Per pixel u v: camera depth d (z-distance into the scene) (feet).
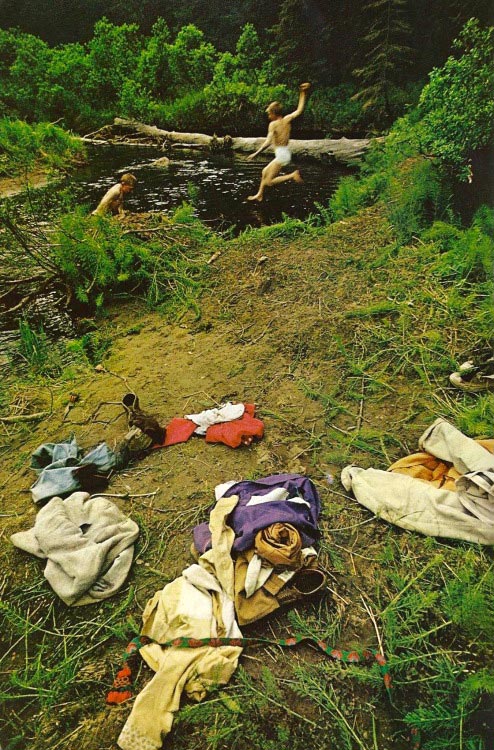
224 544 8.04
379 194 23.66
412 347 13.20
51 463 10.77
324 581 7.63
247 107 48.11
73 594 7.93
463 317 14.12
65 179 33.01
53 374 14.94
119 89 54.29
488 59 17.65
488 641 7.01
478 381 11.94
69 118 54.29
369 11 40.09
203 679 6.66
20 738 6.51
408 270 16.61
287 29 45.47
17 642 7.70
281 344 14.35
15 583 8.48
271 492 8.91
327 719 6.41
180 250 20.85
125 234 20.48
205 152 44.29
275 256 19.22
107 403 12.90
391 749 6.13
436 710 6.25
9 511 9.86
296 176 27.91
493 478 8.55
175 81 53.06
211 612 7.34
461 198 19.02
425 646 7.06
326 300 15.89
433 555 8.23
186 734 6.33
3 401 13.47
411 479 9.28
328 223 22.57
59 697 6.89
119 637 7.49
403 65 39.06
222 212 26.68
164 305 17.94
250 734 6.30
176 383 13.44
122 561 8.39
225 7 51.55
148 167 38.93
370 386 12.29
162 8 54.70
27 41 52.95
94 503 9.32
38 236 19.77
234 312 16.46
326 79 46.32
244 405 11.85
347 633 7.32
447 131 19.35
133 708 6.45
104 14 56.59
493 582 7.58
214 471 10.30
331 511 9.18
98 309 18.35
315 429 11.30
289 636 7.27
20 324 16.17
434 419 11.10
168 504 9.62
